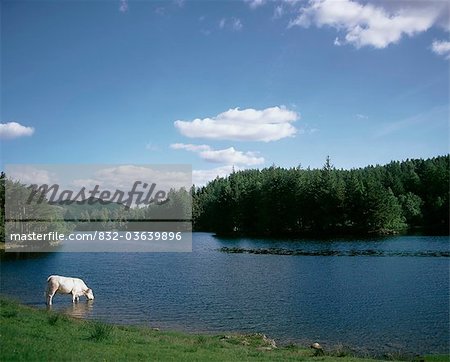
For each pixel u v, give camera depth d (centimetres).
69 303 3794
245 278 5091
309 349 2395
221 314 3347
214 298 3950
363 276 5003
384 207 11775
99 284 4788
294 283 4681
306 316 3256
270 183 14462
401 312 3334
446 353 2392
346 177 15812
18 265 6612
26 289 4484
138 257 7681
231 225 15738
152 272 5719
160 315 3316
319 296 3969
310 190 13188
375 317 3203
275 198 13938
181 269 5981
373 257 6706
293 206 13450
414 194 14988
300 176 14175
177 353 1836
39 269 6109
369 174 16575
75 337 1964
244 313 3369
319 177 13688
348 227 12419
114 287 4584
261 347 2377
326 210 12662
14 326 2006
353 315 3272
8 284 4797
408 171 17800
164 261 7000
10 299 3925
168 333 2594
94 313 3375
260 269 5834
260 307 3569
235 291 4281
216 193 18512
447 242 8681
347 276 5038
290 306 3591
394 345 2555
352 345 2562
